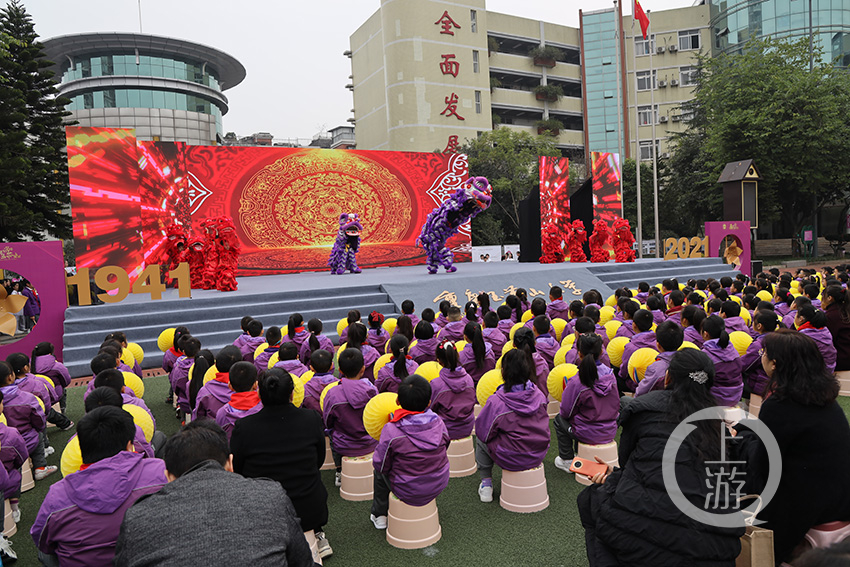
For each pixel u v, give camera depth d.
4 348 9.60
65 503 2.58
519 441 4.15
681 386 2.50
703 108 31.61
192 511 1.74
